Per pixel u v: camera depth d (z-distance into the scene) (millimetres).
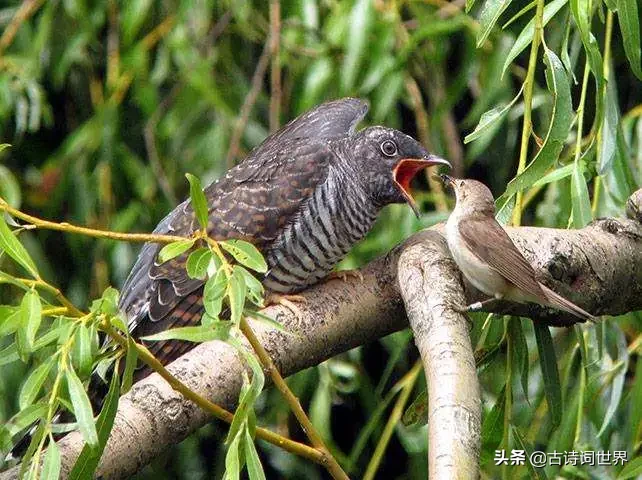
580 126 7238
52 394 4961
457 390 5477
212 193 8055
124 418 5742
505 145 11484
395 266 6863
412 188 11797
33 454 5027
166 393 5855
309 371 10805
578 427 8297
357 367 10852
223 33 11945
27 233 11594
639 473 6867
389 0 11352
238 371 6035
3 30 12133
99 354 5250
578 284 7008
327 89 11320
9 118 12023
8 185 10984
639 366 8852
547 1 8000
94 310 5020
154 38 11750
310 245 7809
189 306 7719
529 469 7113
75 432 5691
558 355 9984
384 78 10859
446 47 11188
